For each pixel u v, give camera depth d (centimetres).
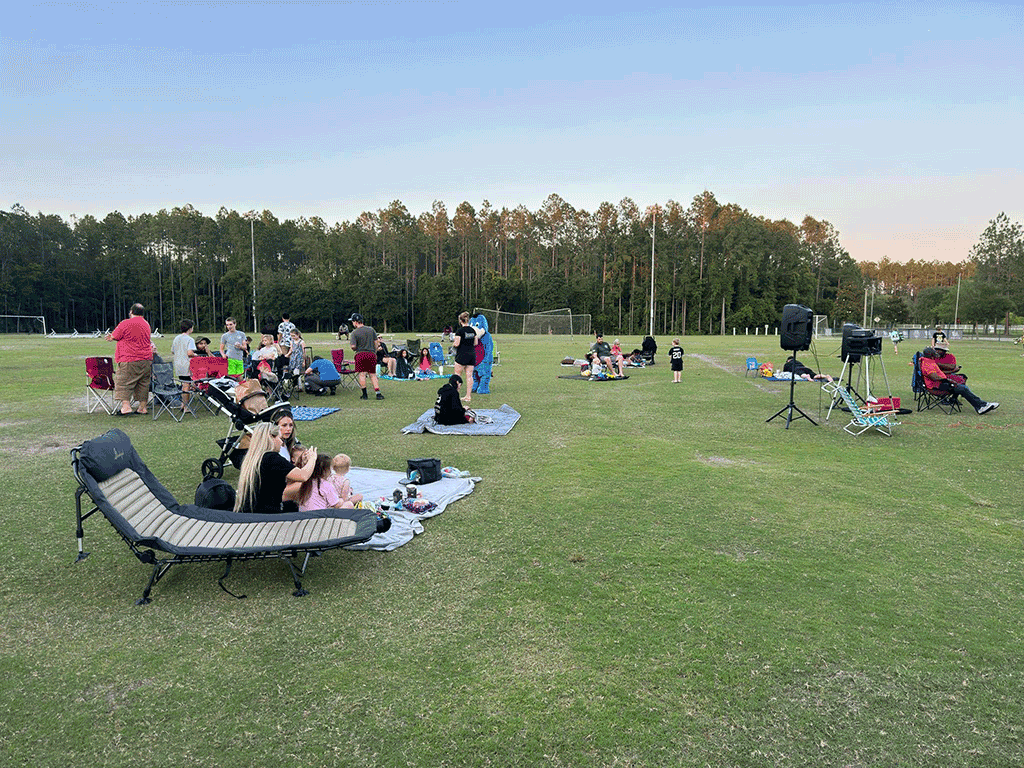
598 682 350
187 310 8744
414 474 735
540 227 9938
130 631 407
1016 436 1047
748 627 411
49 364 2355
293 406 1359
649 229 8831
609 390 1677
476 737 305
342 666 366
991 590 469
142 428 1096
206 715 322
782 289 9400
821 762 290
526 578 485
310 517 506
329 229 10612
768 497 695
